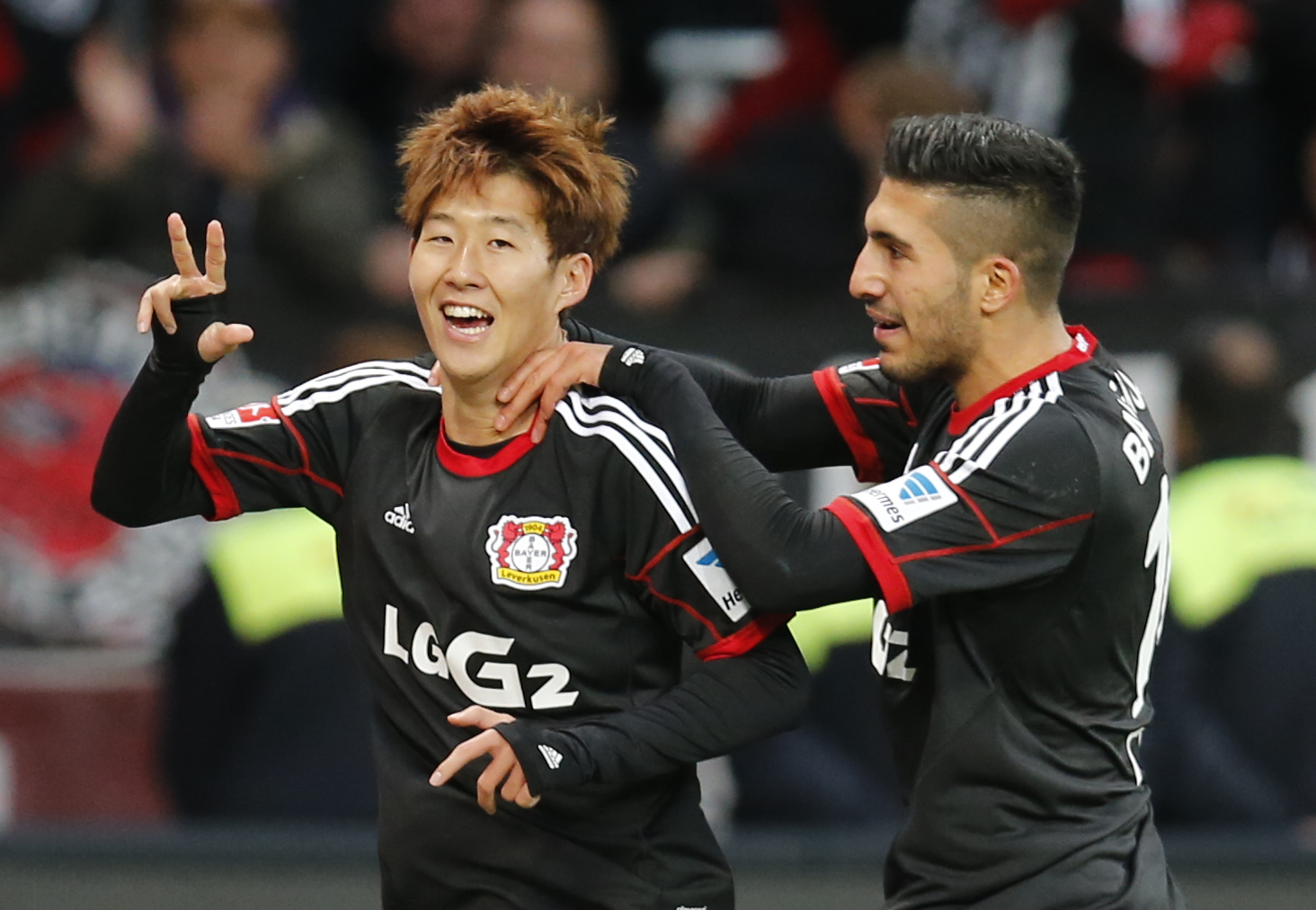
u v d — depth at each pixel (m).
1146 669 11.55
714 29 25.58
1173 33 23.86
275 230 20.89
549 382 10.73
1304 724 17.70
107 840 17.47
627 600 10.80
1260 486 18.58
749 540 10.48
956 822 11.12
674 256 21.67
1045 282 11.10
